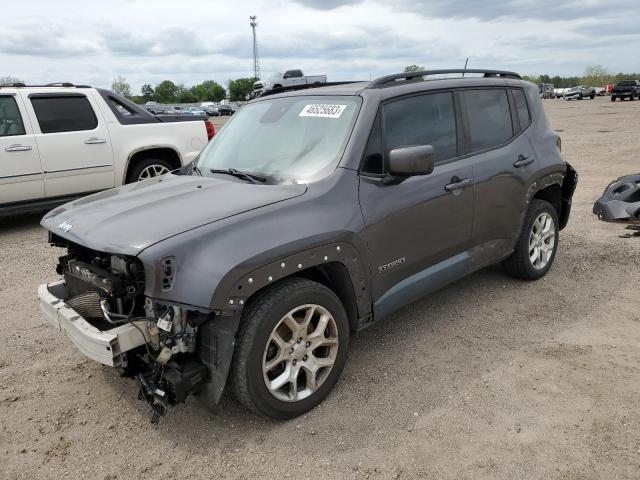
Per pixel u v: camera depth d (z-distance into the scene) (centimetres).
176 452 292
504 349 386
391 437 296
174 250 270
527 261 489
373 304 351
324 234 309
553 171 490
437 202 383
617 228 669
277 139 387
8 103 731
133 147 828
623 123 2128
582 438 288
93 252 338
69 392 352
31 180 745
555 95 6881
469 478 264
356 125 352
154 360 288
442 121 406
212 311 266
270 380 304
